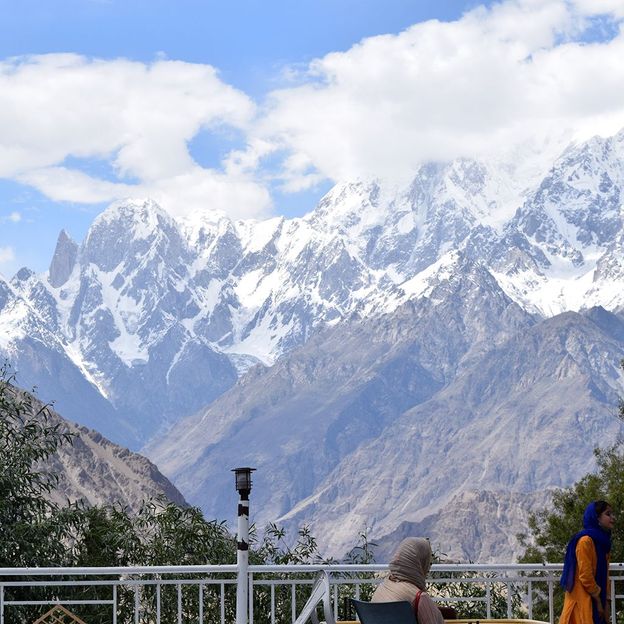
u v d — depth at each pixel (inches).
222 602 625.0
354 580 629.9
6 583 615.8
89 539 949.8
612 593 668.7
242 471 600.4
